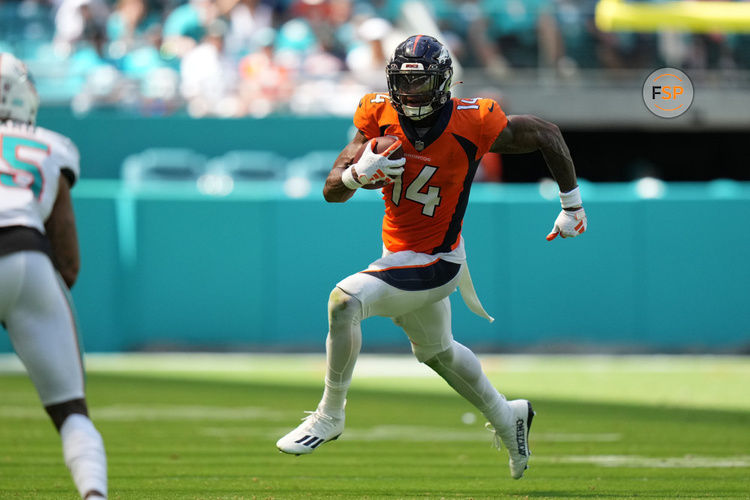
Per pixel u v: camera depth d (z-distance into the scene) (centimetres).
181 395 2880
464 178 1477
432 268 1483
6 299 1074
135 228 3753
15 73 1152
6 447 2028
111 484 1648
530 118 1495
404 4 4972
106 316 3744
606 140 5125
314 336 3788
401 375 3328
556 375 3316
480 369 1576
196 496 1541
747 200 3834
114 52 4947
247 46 4994
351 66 4966
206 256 3778
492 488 1631
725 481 1695
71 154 1154
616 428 2372
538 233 3806
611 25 4747
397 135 1459
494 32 4794
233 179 4241
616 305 3822
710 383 3156
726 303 3844
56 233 1126
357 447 2100
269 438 2195
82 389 1105
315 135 4403
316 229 3781
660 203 3825
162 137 4378
